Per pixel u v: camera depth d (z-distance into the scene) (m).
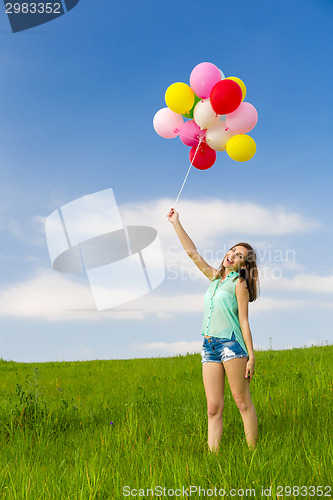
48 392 7.59
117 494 3.03
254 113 4.65
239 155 4.65
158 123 5.16
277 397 5.69
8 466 3.71
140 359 13.26
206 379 3.95
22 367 12.53
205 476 3.19
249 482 3.07
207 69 4.59
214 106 4.39
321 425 4.58
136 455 3.83
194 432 4.59
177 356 13.00
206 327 3.96
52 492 3.15
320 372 6.68
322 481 3.05
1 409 5.41
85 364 12.65
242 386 3.80
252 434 3.78
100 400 6.71
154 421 4.92
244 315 3.87
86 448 4.23
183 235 4.50
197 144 5.21
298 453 3.60
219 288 4.00
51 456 4.11
